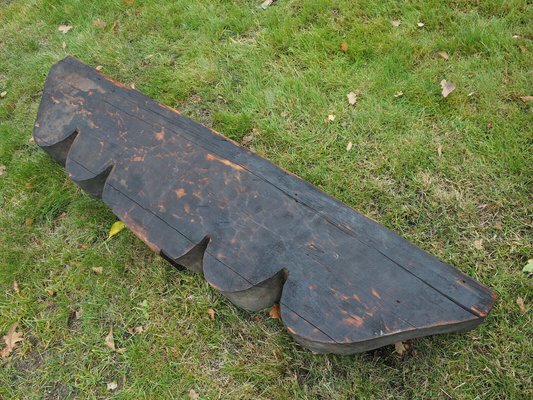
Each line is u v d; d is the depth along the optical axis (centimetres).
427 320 190
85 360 266
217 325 266
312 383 245
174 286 282
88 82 292
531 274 260
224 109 359
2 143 369
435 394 234
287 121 342
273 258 213
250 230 222
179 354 260
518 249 268
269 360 252
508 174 296
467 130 316
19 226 324
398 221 289
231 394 246
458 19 370
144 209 242
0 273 301
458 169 302
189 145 252
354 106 341
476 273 265
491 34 352
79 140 270
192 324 269
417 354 244
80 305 284
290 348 255
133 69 398
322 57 370
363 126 328
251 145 336
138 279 288
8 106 394
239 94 363
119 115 272
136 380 255
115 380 258
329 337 194
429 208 291
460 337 245
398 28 374
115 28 431
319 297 202
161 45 407
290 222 221
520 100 323
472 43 354
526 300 254
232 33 404
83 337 273
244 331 262
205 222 229
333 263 207
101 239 309
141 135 262
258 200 229
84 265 297
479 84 333
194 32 409
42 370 265
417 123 325
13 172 352
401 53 359
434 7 379
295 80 356
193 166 245
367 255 207
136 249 298
